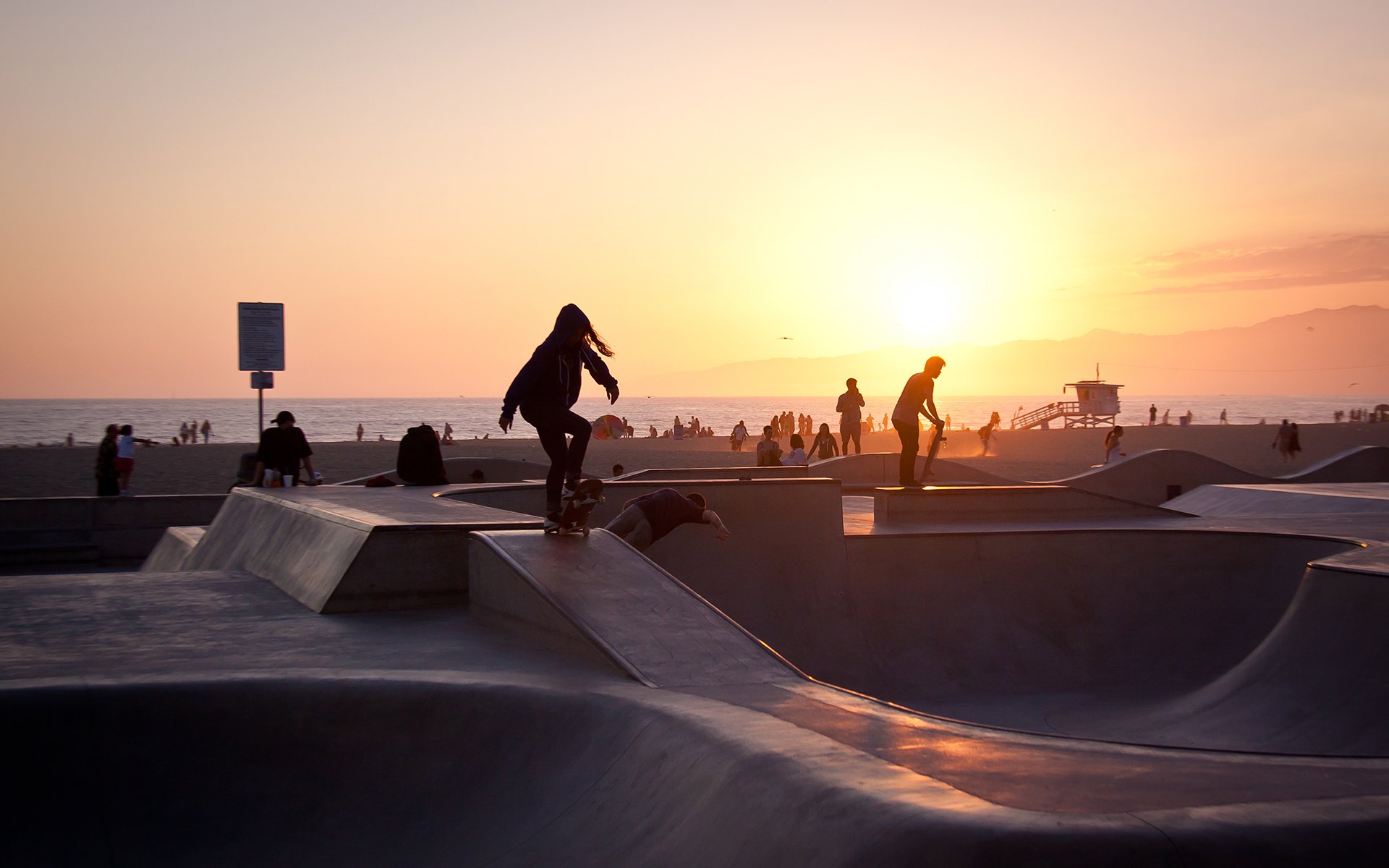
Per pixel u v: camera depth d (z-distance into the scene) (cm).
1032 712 802
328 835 405
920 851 251
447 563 704
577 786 400
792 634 907
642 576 611
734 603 912
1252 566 953
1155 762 355
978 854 245
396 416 19512
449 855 388
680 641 525
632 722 411
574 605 558
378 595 685
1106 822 258
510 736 440
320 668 529
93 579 826
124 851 395
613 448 4684
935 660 909
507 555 632
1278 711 660
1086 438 5491
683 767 360
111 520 1580
